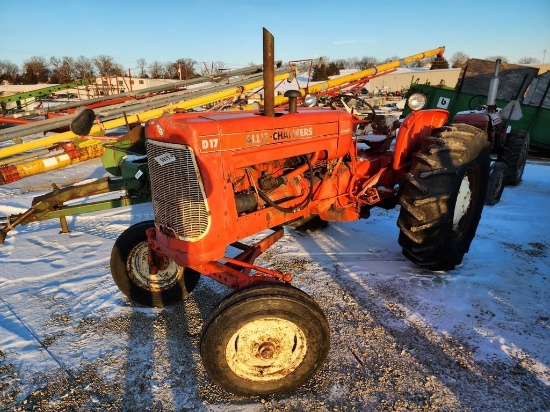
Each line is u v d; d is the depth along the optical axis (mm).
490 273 3846
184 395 2408
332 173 3379
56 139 6648
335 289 3588
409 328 3008
